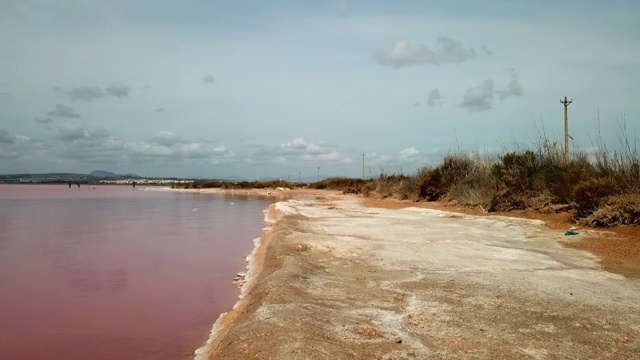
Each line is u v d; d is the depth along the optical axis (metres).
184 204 33.16
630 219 10.94
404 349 3.91
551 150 17.86
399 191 29.05
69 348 5.33
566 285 6.11
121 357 5.00
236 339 4.12
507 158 18.80
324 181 66.88
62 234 15.51
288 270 6.60
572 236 10.43
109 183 163.75
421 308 5.09
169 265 10.07
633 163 12.88
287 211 18.91
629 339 4.16
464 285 6.13
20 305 7.11
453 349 3.92
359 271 7.02
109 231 16.34
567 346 4.00
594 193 12.13
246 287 7.75
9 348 5.33
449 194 21.91
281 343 3.79
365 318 4.75
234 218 21.11
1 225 18.48
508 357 3.76
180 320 6.28
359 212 18.38
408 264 7.54
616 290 5.86
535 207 15.26
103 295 7.65
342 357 3.62
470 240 10.16
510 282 6.29
